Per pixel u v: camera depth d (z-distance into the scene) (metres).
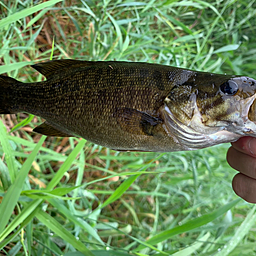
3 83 0.36
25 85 0.36
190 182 0.63
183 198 0.62
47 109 0.35
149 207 0.61
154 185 0.61
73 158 0.40
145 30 0.57
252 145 0.32
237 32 0.66
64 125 0.35
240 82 0.31
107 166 0.52
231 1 0.59
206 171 0.62
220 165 0.62
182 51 0.59
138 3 0.49
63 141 0.53
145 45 0.52
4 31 0.46
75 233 0.44
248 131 0.32
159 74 0.33
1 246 0.36
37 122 0.51
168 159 0.58
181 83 0.32
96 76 0.33
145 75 0.33
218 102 0.32
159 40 0.62
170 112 0.32
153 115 0.32
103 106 0.33
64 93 0.34
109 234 0.51
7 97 0.36
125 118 0.33
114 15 0.52
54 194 0.38
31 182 0.49
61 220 0.49
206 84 0.32
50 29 0.52
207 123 0.32
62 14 0.51
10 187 0.37
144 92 0.32
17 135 0.49
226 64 0.70
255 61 0.71
